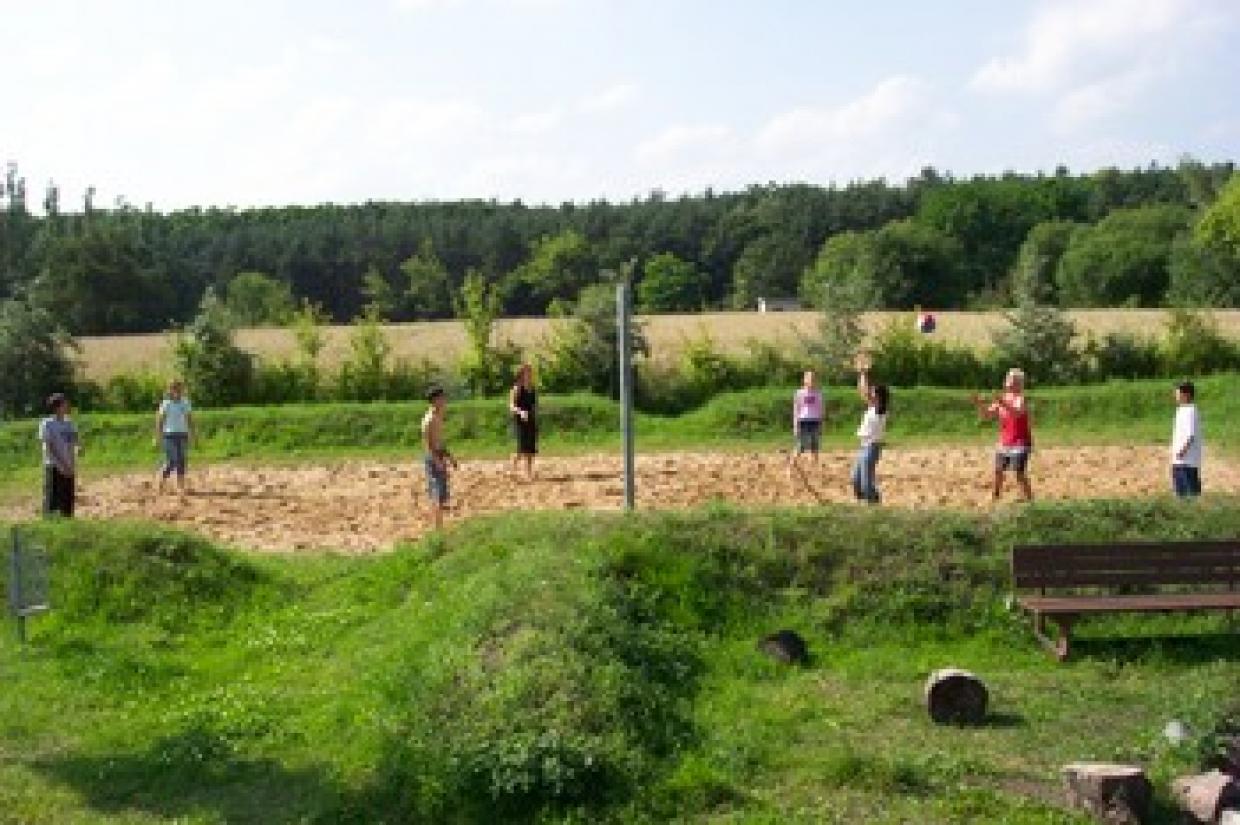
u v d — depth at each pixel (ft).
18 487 94.73
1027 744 35.99
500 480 87.97
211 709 41.52
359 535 69.72
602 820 31.40
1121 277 334.24
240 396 125.80
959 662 44.32
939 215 400.06
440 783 32.76
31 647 49.62
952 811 31.04
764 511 51.34
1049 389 123.13
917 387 121.90
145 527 58.18
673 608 45.80
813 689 41.34
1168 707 38.75
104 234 316.40
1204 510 52.08
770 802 31.96
